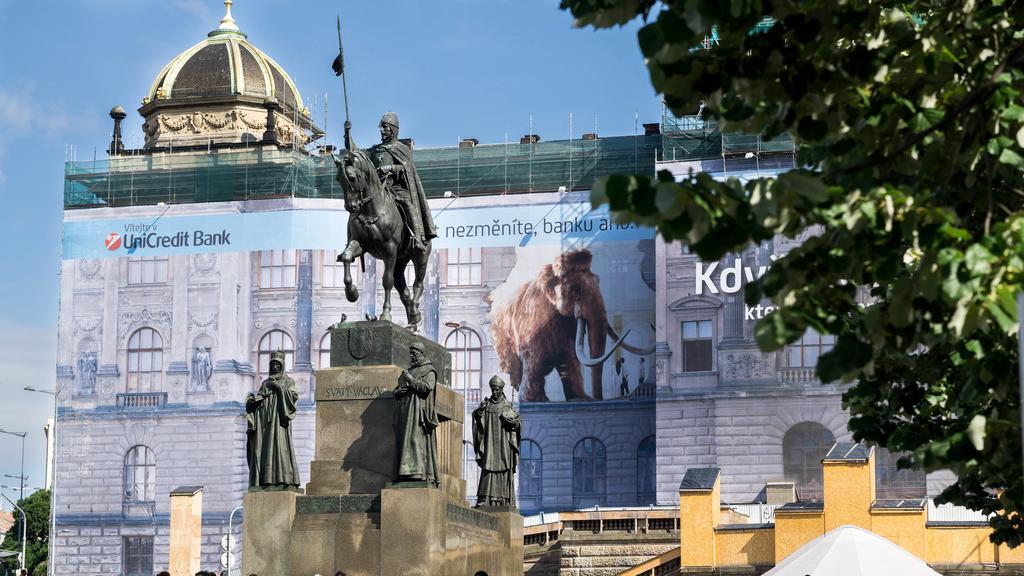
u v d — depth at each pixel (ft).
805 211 60.49
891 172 69.67
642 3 63.77
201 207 440.86
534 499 426.10
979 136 68.33
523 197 434.30
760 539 259.39
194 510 339.77
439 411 136.26
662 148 420.36
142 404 438.40
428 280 436.35
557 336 429.38
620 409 424.87
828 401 390.21
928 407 93.04
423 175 444.14
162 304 440.86
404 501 125.80
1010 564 240.73
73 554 435.53
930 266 61.21
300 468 429.38
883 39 71.41
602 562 310.04
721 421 397.39
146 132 469.57
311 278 436.35
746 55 66.39
